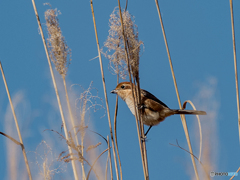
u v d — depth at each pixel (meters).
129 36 7.25
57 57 7.93
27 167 6.34
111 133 7.84
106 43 7.34
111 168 7.48
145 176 7.11
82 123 6.59
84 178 6.94
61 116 7.51
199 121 5.46
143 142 7.61
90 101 6.95
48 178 6.27
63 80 7.81
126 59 7.17
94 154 6.51
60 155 6.48
